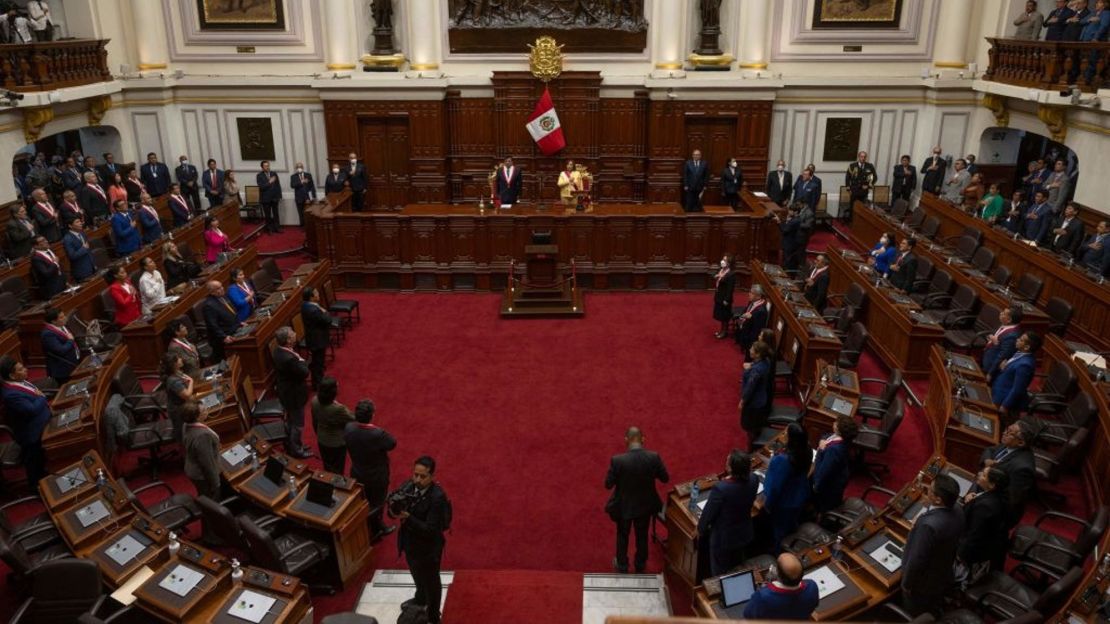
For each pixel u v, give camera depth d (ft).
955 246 50.34
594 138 60.85
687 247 47.93
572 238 47.73
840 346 33.22
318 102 61.98
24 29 49.39
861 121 62.03
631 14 59.36
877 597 18.94
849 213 61.62
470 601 21.89
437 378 36.76
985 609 20.15
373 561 24.48
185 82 60.85
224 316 34.60
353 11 60.23
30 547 21.84
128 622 19.02
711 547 20.66
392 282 48.52
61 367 32.68
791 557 15.93
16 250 43.29
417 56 60.13
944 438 27.53
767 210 48.88
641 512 22.39
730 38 60.85
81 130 60.13
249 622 18.35
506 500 27.76
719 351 39.65
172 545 20.35
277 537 22.86
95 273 42.57
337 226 47.62
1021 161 64.18
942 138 61.05
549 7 59.47
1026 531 22.65
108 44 59.57
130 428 28.50
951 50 59.41
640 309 45.50
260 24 60.80
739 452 20.06
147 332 35.50
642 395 35.06
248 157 63.41
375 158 61.93
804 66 61.31
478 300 46.96
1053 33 50.62
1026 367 27.86
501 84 59.52
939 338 35.06
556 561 24.84
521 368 37.76
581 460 30.12
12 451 27.09
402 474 29.12
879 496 27.81
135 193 55.06
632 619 8.40
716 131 61.26
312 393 35.35
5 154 47.11
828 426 28.71
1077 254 43.06
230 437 28.94
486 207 50.19
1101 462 26.61
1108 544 19.66
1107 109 44.27
